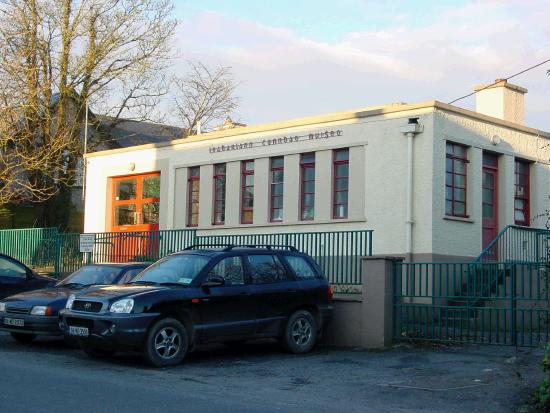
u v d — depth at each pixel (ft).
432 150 57.00
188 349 36.86
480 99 71.82
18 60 90.38
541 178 68.80
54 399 25.93
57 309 41.14
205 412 24.98
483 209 62.90
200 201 74.64
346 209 62.75
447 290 42.19
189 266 38.73
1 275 51.67
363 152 61.26
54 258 76.54
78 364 35.99
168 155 78.74
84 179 97.30
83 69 95.91
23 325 41.16
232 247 40.70
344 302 45.01
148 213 81.41
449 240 57.77
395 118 59.41
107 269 46.73
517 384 31.12
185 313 36.70
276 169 69.00
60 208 103.30
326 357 39.93
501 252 62.13
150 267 40.86
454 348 41.34
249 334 38.91
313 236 55.67
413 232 57.36
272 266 40.96
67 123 98.02
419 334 42.63
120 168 83.71
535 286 44.06
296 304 41.06
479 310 40.88
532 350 39.73
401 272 43.70
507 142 65.05
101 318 34.76
